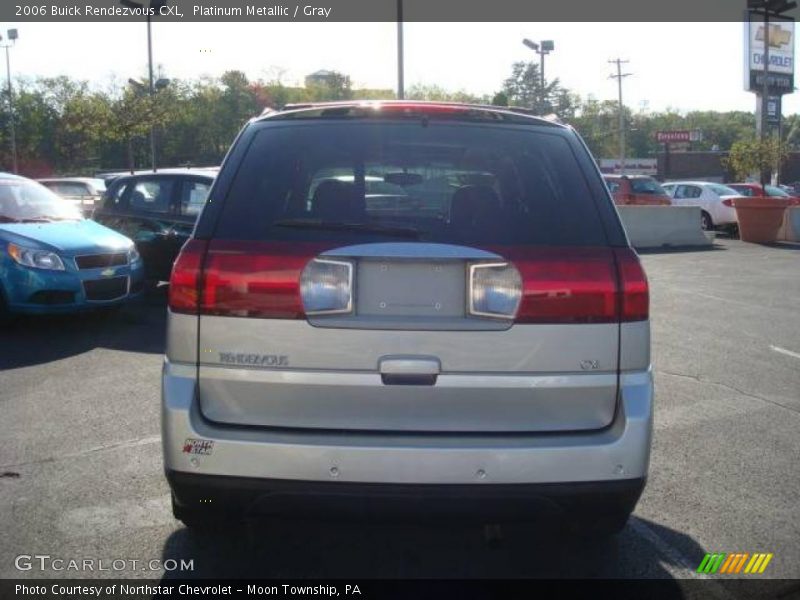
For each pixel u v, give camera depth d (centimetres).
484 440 313
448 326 314
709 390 689
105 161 4762
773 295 1223
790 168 6019
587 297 318
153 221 1094
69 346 833
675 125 9738
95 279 897
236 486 312
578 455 311
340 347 313
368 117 370
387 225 325
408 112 371
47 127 4831
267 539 404
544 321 316
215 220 329
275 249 318
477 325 315
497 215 332
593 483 313
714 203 2442
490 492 310
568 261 319
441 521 318
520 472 309
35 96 4866
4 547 395
